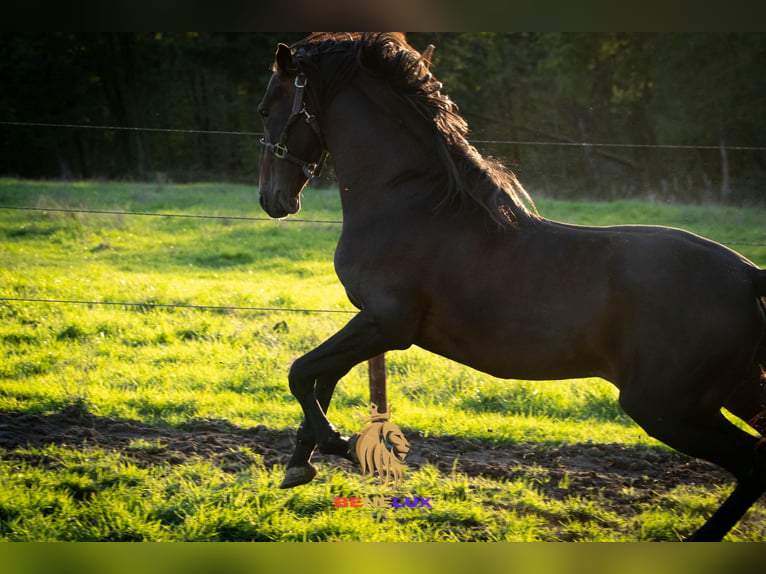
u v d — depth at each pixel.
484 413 9.12
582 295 5.10
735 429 5.16
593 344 5.14
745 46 36.38
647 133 42.34
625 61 40.19
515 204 5.45
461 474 7.10
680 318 4.94
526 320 5.17
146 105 48.28
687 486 7.10
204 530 5.72
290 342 11.49
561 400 9.49
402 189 5.66
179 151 38.75
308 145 6.03
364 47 5.78
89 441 7.49
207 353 10.91
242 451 7.34
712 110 37.25
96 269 16.75
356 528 5.79
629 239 5.19
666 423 5.05
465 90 45.69
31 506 5.89
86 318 12.26
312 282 16.28
